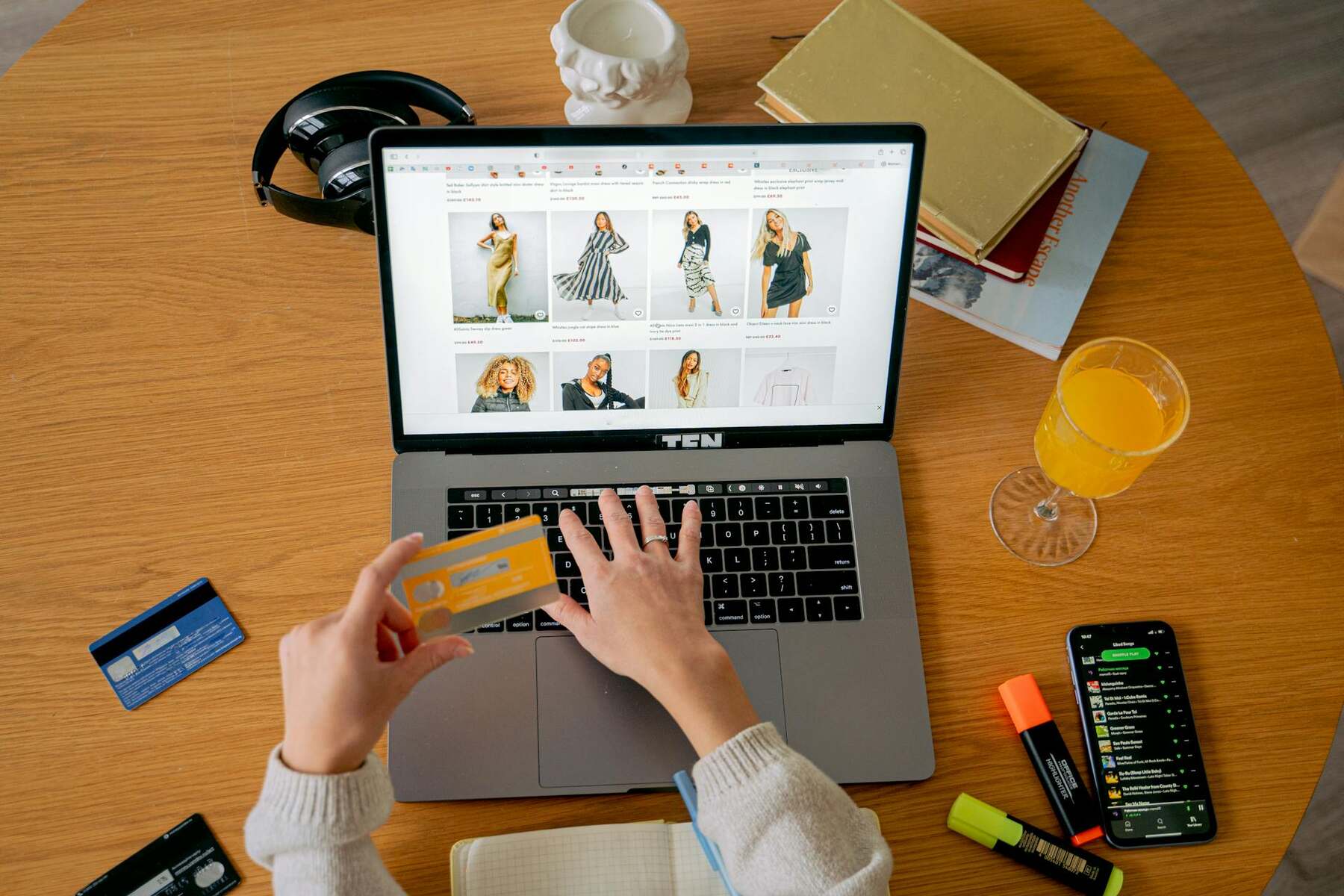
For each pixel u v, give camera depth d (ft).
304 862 2.18
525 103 3.45
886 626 2.83
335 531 2.96
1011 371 3.23
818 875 2.14
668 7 3.61
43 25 6.54
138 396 3.08
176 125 3.38
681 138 2.76
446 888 2.57
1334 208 6.29
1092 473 2.73
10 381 3.08
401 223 2.78
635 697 2.71
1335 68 6.80
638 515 2.94
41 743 2.69
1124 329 3.26
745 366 2.97
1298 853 5.12
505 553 2.48
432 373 2.91
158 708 2.74
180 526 2.95
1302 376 3.21
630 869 2.52
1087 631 2.84
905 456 3.12
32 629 2.81
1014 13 3.64
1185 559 3.00
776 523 2.93
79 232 3.25
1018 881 2.62
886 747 2.71
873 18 3.37
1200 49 6.86
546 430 2.99
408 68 3.50
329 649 2.19
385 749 2.70
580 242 2.83
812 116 3.22
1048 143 3.19
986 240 3.06
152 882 2.56
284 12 3.55
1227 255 3.34
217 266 3.23
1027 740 2.72
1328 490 3.08
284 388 3.12
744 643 2.80
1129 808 2.66
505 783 2.63
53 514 2.94
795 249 2.87
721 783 2.24
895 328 2.94
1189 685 2.85
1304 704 2.82
